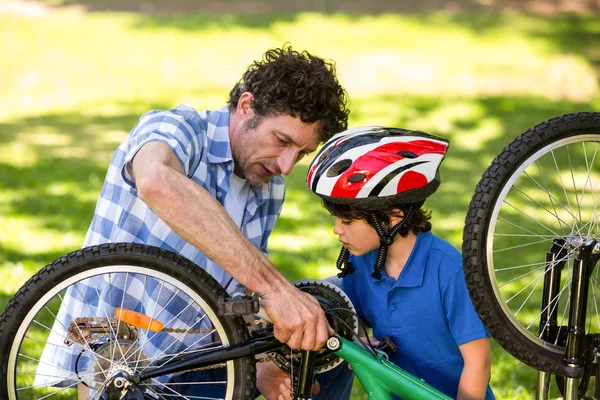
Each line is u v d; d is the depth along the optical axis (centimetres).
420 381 243
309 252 579
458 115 1077
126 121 1015
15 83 1209
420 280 247
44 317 439
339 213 241
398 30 1583
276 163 271
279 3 1833
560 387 259
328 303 249
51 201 679
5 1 1739
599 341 243
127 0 1836
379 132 244
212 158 272
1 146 873
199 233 225
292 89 258
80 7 1745
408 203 239
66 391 363
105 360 247
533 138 240
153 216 266
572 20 1647
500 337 241
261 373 277
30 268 514
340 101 267
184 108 273
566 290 489
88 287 274
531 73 1302
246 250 227
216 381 272
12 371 237
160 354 259
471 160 869
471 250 235
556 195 729
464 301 246
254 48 1446
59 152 855
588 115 244
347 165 237
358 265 264
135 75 1273
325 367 251
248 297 228
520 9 1759
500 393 372
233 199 282
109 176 276
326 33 1560
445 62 1364
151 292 266
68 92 1169
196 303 253
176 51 1420
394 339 256
